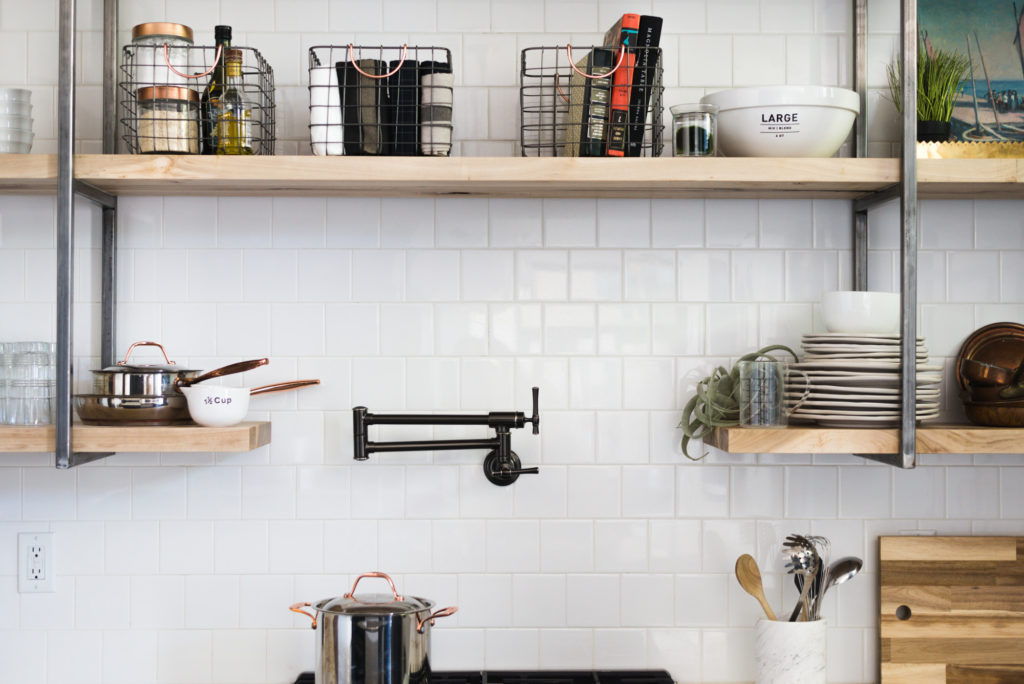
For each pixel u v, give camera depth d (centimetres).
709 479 180
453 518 179
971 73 181
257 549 178
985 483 181
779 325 181
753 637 179
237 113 158
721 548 180
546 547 179
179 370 161
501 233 180
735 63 182
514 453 178
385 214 180
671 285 181
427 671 151
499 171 152
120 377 156
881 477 181
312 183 159
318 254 179
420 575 179
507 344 180
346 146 160
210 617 177
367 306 179
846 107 158
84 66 179
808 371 159
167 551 177
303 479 179
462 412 179
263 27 180
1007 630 178
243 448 153
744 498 180
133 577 177
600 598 179
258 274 179
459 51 180
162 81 160
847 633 180
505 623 179
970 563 179
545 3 181
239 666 177
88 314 178
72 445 150
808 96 156
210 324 179
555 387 180
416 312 180
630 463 180
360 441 168
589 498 180
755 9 182
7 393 160
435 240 180
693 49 182
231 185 163
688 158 152
